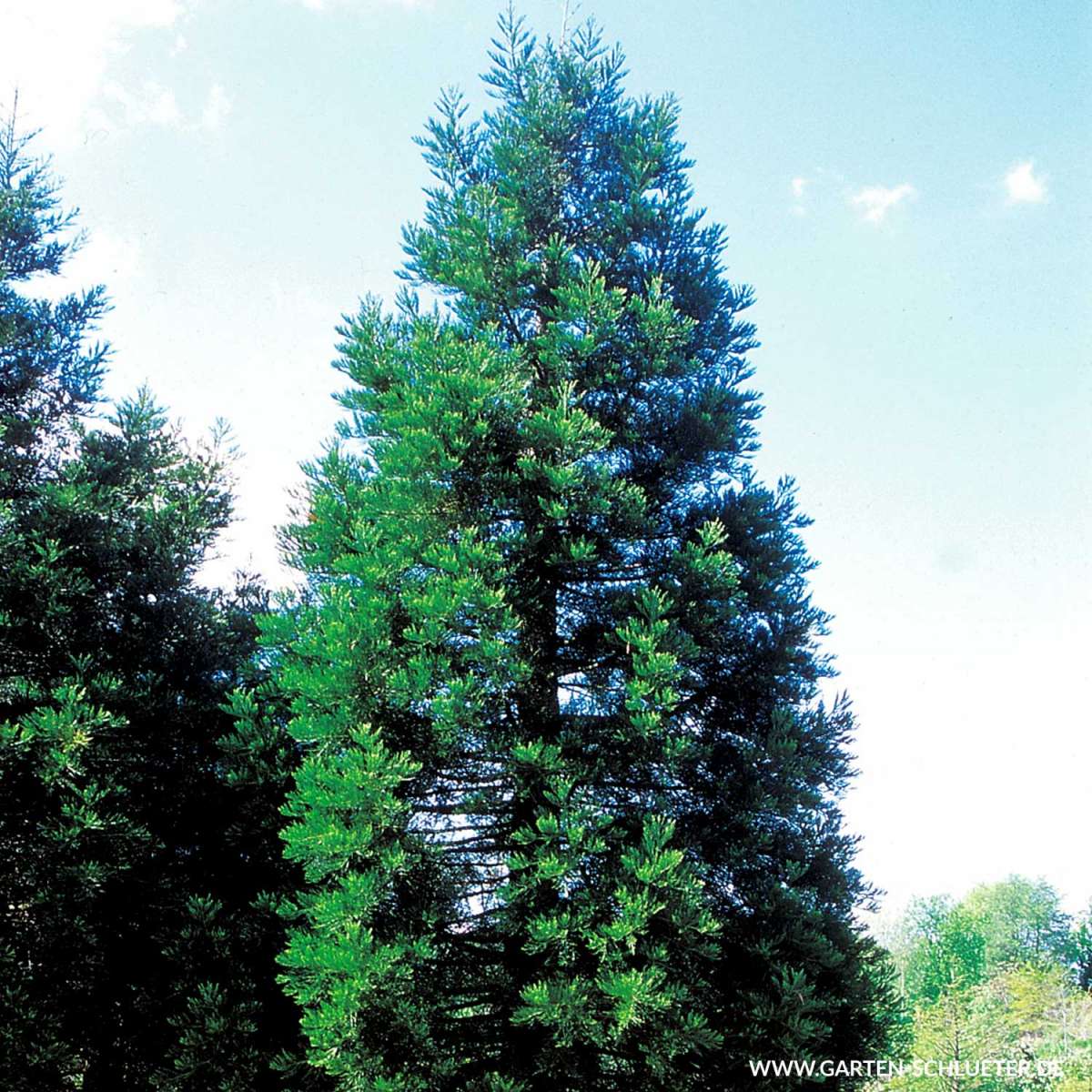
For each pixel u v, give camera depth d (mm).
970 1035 25094
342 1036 8828
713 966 10047
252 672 13609
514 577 10992
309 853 9688
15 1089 10633
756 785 10453
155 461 15469
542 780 9789
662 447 12117
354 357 12359
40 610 12891
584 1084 9312
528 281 12242
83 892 11367
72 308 15516
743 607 11500
